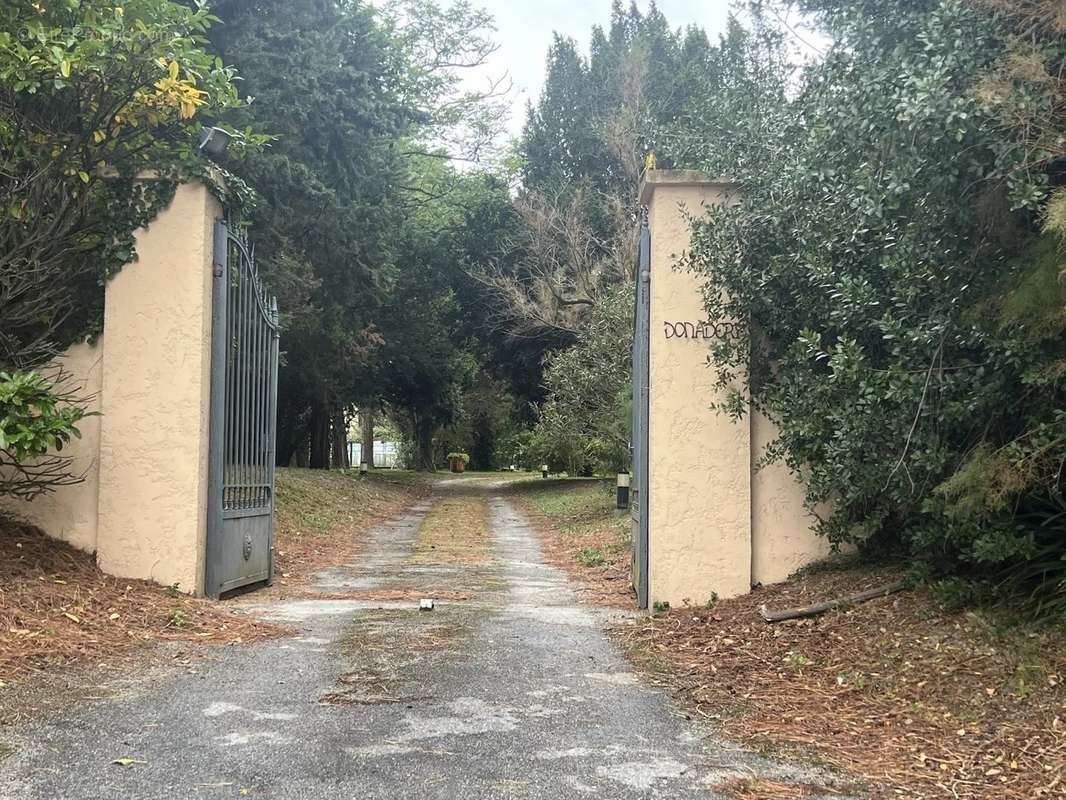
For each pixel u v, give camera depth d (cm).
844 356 589
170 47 745
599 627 740
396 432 6494
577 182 2969
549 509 2269
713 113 886
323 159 2089
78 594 703
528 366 3247
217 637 658
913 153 540
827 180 646
